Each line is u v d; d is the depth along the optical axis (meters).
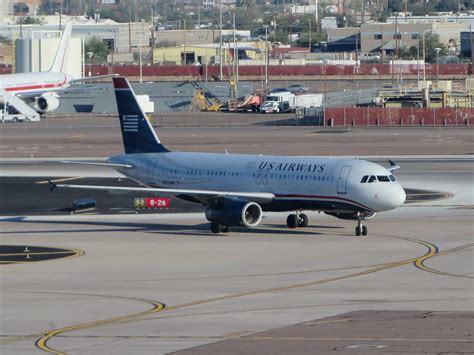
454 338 120.19
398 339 120.00
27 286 166.12
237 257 192.62
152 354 115.56
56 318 139.38
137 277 173.25
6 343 123.62
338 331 125.50
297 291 158.00
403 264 182.50
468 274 171.62
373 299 149.62
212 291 159.00
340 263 184.50
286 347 117.00
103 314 141.62
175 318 137.62
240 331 127.31
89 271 180.12
